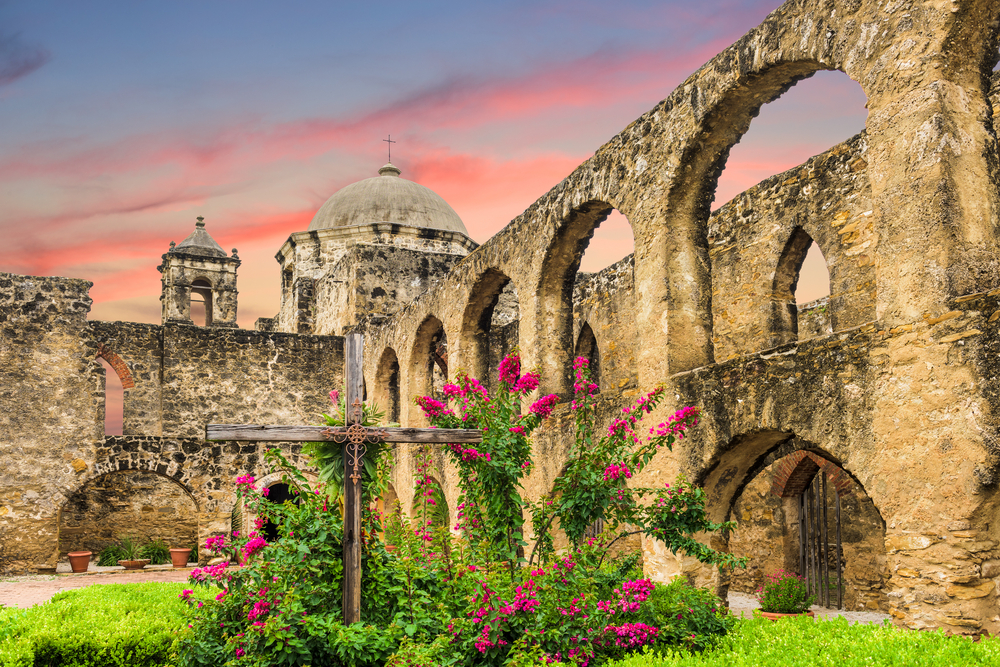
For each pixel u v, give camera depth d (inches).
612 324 577.0
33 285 680.4
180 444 703.7
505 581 222.5
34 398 666.8
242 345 782.5
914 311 227.6
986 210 228.4
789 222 455.5
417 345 636.1
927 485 219.6
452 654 205.0
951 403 214.8
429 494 259.8
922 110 230.8
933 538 217.0
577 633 204.1
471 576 217.5
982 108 235.0
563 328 440.1
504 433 247.0
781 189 463.8
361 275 857.5
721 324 498.0
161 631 263.4
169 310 1167.6
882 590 433.4
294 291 983.6
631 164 362.0
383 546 239.9
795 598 391.9
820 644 185.9
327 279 930.1
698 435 308.0
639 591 218.1
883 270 238.8
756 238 476.7
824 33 267.1
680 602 229.6
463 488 252.8
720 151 329.7
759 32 294.2
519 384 267.1
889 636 185.8
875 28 248.1
